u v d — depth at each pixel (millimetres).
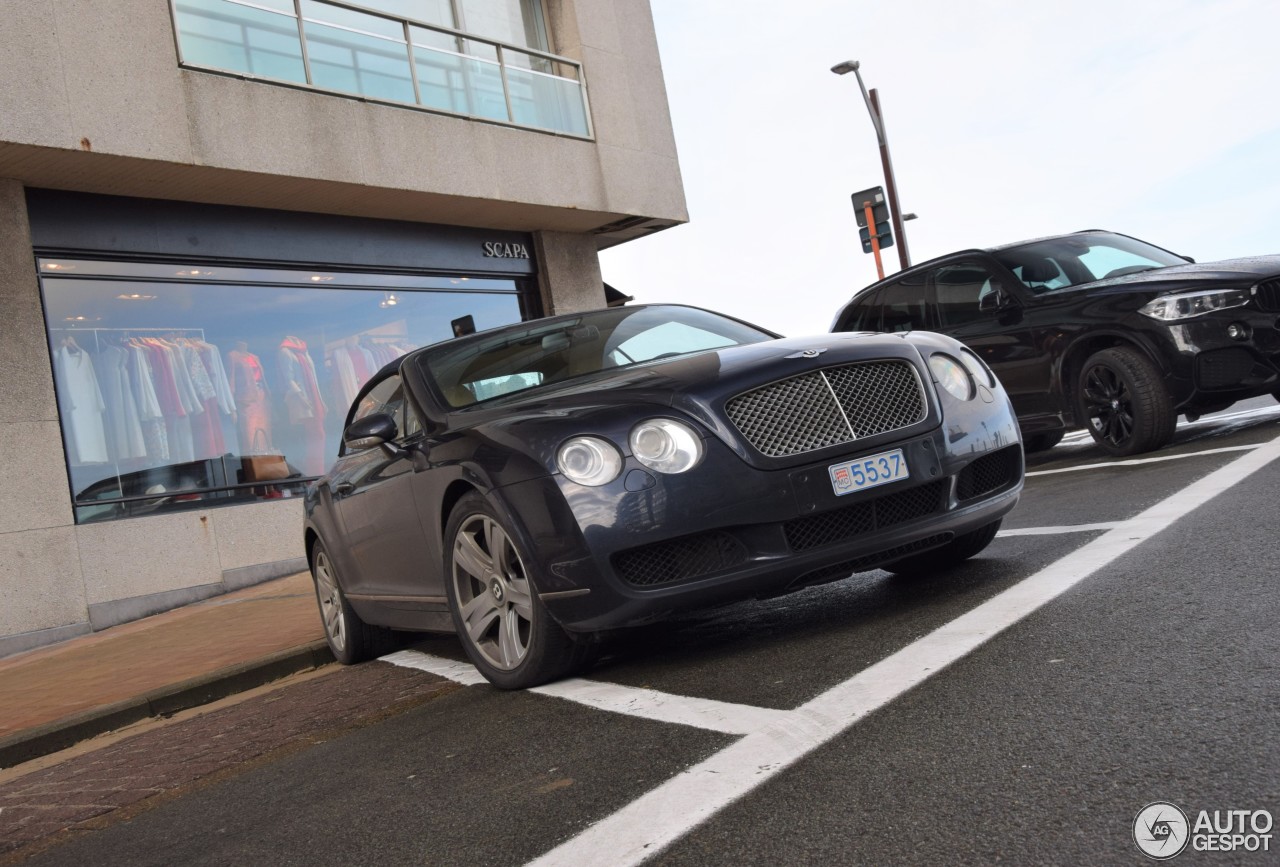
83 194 9453
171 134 8977
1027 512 5535
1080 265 8047
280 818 2930
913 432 3711
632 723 3070
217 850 2768
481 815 2564
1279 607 2949
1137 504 5051
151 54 8914
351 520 5090
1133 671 2645
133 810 3447
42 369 8875
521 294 13492
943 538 3781
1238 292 6793
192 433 10023
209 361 10258
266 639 6363
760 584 3492
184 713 5117
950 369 4020
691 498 3434
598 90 13234
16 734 4766
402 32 11258
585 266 13961
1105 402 7352
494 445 3732
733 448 3488
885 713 2688
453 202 11562
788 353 3754
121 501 9422
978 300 8320
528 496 3557
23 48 8203
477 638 4016
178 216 10086
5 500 8555
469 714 3664
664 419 3520
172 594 9359
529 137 12211
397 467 4457
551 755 2930
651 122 13797
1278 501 4391
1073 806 1967
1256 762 2004
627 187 13250
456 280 12695
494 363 4656
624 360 4602
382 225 11836
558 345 4773
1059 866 1758
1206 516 4387
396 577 4746
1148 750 2152
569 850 2225
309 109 10039
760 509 3463
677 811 2311
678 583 3461
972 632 3281
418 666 4973
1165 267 7711
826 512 3555
